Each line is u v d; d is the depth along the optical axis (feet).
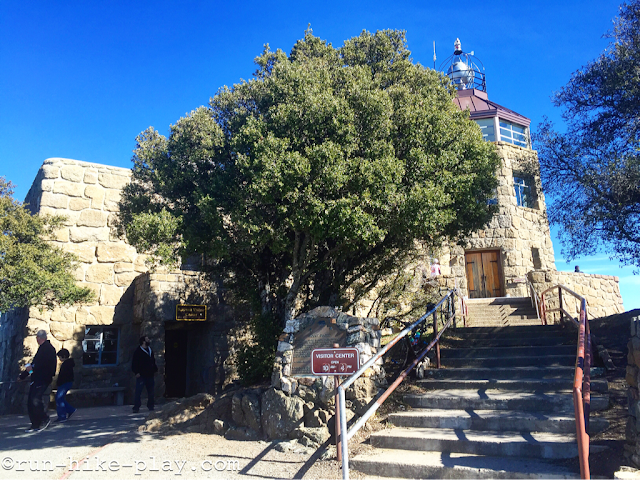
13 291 31.30
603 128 34.58
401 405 22.86
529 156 41.29
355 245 28.35
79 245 45.32
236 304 43.57
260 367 29.71
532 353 27.91
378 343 24.58
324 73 28.48
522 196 61.87
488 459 17.08
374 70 33.06
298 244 28.66
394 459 17.58
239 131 28.22
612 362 24.23
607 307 62.39
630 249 32.63
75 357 43.34
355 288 36.09
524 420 19.04
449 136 29.25
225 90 31.60
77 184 46.21
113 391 43.11
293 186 24.68
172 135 30.32
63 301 35.35
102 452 22.09
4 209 34.63
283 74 28.58
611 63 33.94
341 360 18.89
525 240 58.70
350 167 25.54
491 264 57.98
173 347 50.75
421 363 26.81
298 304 36.99
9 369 45.50
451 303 37.47
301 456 19.83
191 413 27.50
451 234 32.96
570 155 35.04
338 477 17.21
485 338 32.68
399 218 25.89
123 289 46.80
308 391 22.66
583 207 33.68
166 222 26.22
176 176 29.19
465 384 23.88
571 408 19.89
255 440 22.74
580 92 35.68
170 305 44.19
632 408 15.17
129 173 48.91
